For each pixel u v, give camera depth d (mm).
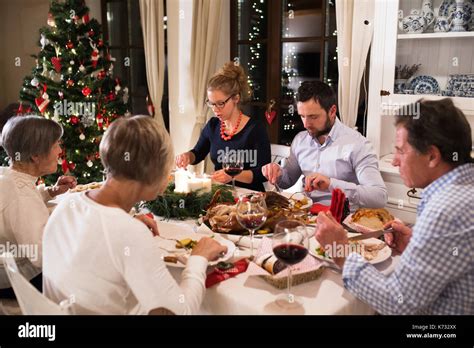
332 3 3289
